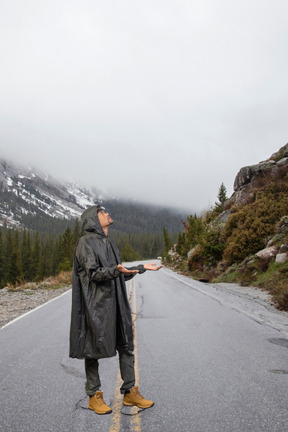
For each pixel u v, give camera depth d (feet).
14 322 26.96
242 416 9.77
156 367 14.73
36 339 20.76
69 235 230.27
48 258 347.15
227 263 67.92
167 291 47.37
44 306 36.32
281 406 10.37
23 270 299.79
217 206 128.47
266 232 60.44
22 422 9.70
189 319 25.80
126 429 9.13
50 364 15.60
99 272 9.42
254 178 90.53
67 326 24.62
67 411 10.42
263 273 49.32
